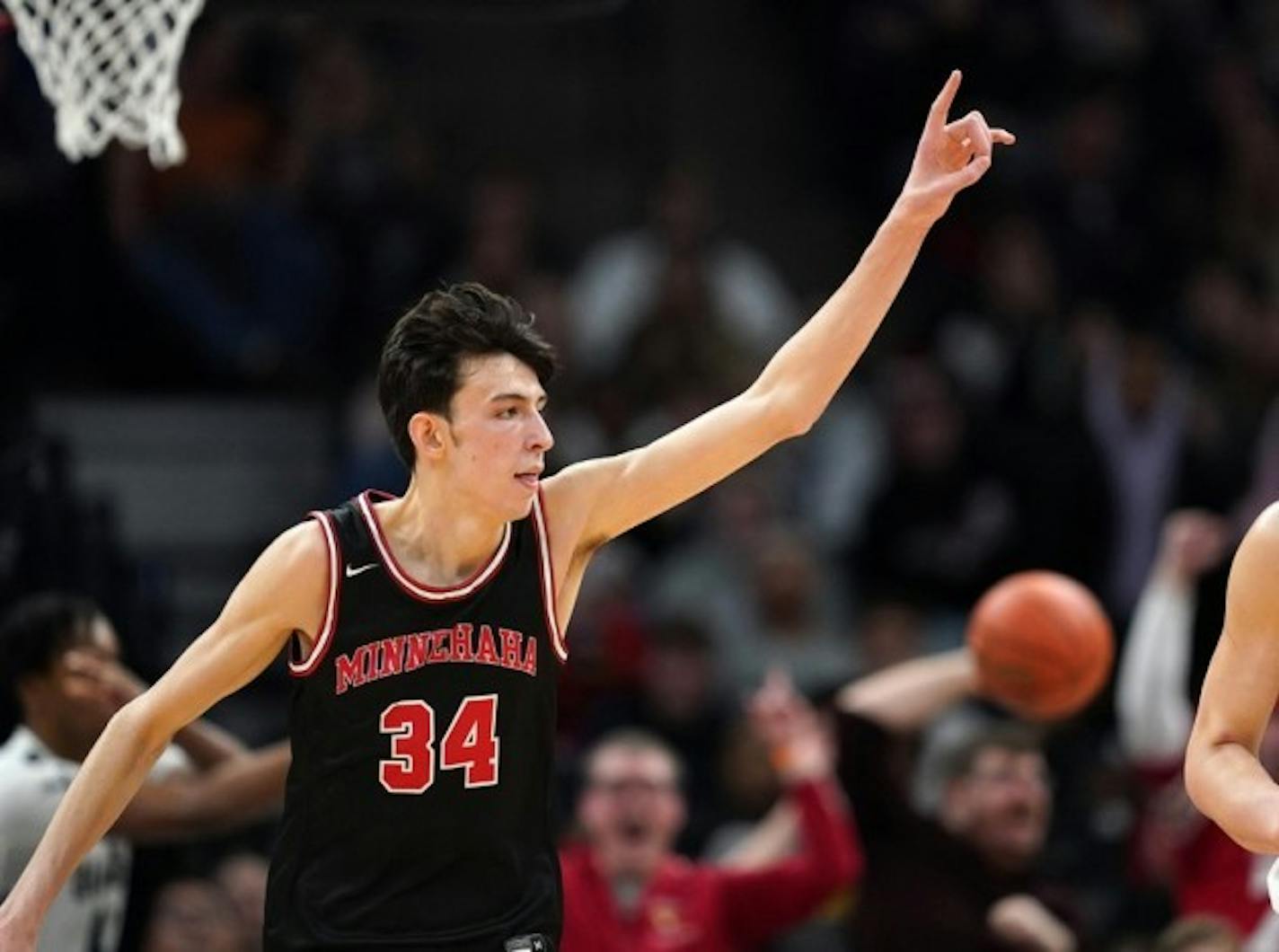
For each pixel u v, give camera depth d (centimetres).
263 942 848
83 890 1156
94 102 1154
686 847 1894
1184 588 1520
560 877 858
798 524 2403
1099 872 1839
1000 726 1451
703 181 2803
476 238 2362
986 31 2683
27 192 2023
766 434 862
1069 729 2014
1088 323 2467
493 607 836
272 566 834
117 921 1188
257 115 2308
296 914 834
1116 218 2628
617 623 2036
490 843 833
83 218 2120
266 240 2261
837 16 2839
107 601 1543
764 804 1872
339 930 827
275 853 848
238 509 2214
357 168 2325
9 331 2061
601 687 1994
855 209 2808
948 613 2295
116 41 1155
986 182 2592
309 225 2292
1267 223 2709
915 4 2717
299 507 2219
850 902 1488
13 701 1388
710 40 2873
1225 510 2406
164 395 2231
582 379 2353
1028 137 2638
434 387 826
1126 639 2306
